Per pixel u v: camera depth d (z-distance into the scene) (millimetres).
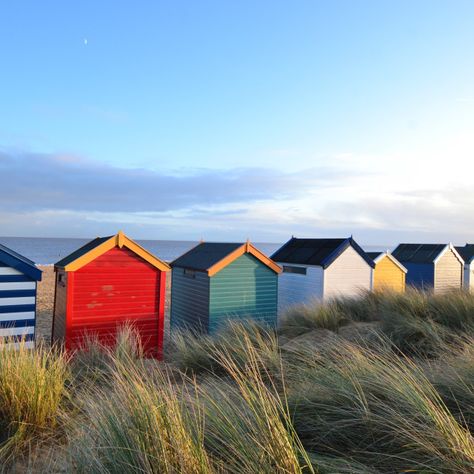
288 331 8977
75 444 3215
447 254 17531
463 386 3596
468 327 6820
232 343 6871
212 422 3201
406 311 8125
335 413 3477
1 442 4059
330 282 13477
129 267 9875
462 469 2561
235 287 11562
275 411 3176
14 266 8195
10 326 8203
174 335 10188
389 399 3471
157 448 2752
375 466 2850
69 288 9219
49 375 4914
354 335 7523
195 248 13516
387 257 15422
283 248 16109
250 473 2568
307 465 2764
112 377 5418
